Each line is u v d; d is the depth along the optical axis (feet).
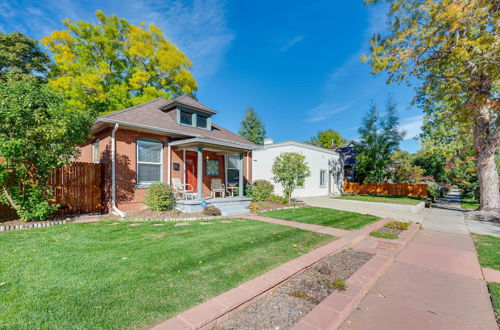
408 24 29.60
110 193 28.91
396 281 12.42
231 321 8.09
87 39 62.08
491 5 23.72
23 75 47.93
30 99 20.10
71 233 18.69
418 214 37.04
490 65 24.75
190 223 23.75
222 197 38.14
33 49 54.90
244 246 15.90
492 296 10.76
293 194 59.21
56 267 11.63
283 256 14.26
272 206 37.35
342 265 13.82
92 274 10.92
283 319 8.29
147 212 28.73
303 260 13.58
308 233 20.49
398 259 15.75
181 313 7.86
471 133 42.86
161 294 9.21
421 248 18.45
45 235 17.92
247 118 153.17
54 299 8.63
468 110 30.48
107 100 61.57
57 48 57.98
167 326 7.07
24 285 9.68
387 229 23.89
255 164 65.31
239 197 37.27
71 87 55.83
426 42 28.60
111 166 28.96
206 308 8.16
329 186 72.54
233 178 46.06
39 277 10.46
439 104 46.62
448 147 48.55
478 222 30.53
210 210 28.84
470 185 55.47
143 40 66.33
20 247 14.74
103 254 13.69
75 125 23.12
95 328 7.04
